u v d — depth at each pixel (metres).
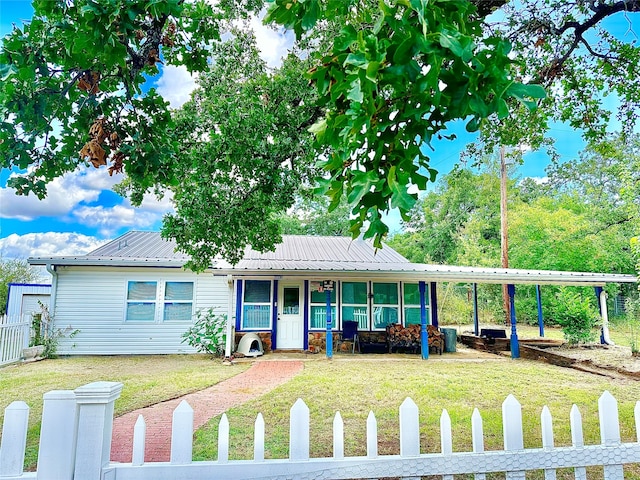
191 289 12.22
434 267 12.23
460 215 29.70
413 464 1.86
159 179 2.65
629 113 5.58
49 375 8.27
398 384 7.41
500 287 22.66
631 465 3.41
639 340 12.62
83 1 1.69
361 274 11.21
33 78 1.86
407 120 1.25
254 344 11.74
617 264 19.55
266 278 12.00
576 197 24.33
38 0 1.80
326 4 1.65
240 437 4.45
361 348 12.45
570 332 11.90
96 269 11.78
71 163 2.38
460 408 5.78
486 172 26.50
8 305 13.62
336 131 1.45
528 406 5.93
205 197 5.02
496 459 1.92
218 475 1.75
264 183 4.79
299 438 1.83
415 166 1.29
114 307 11.73
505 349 12.90
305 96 4.57
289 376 8.26
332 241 16.91
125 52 1.82
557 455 1.97
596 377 8.28
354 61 1.08
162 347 11.78
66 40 1.81
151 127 2.51
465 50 0.99
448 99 1.10
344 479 1.82
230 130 4.37
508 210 24.58
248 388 7.11
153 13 1.75
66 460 1.63
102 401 1.68
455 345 12.93
